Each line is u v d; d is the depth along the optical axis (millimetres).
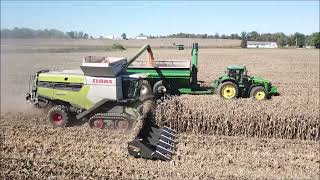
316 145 13820
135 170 11078
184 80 19969
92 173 10789
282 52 78938
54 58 48594
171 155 12234
